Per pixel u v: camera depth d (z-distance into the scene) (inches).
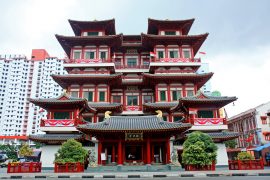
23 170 1384.1
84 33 2492.6
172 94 2237.9
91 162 1552.7
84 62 2326.5
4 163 2544.3
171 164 1456.7
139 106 2301.9
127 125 1501.0
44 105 1867.6
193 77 2180.1
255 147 2404.0
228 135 1781.5
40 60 6569.9
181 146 1801.2
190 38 2358.5
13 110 5989.2
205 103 1878.7
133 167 1439.5
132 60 2583.7
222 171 1238.9
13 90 6122.1
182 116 2139.5
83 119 2018.9
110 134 1475.1
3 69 6156.5
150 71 2428.6
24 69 6387.8
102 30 2496.3
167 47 2418.8
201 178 975.6
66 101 1808.6
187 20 2442.2
